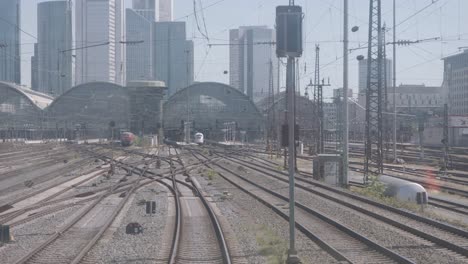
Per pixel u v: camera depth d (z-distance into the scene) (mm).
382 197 31328
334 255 15547
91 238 18344
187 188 37375
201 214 24969
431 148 91625
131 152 85250
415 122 112125
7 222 21734
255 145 123500
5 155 68125
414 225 21047
